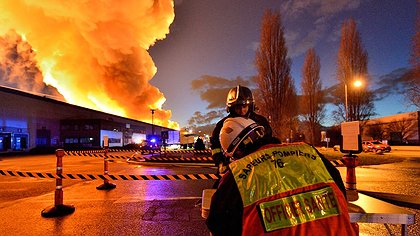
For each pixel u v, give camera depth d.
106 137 9.71
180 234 5.01
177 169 16.02
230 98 2.84
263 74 32.78
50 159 27.67
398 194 8.31
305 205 1.39
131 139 78.81
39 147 51.66
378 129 56.12
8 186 10.43
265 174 1.44
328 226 1.38
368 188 9.37
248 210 1.38
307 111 52.41
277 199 1.39
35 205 7.33
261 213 1.36
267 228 1.34
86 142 60.12
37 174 6.73
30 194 8.96
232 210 1.42
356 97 42.50
